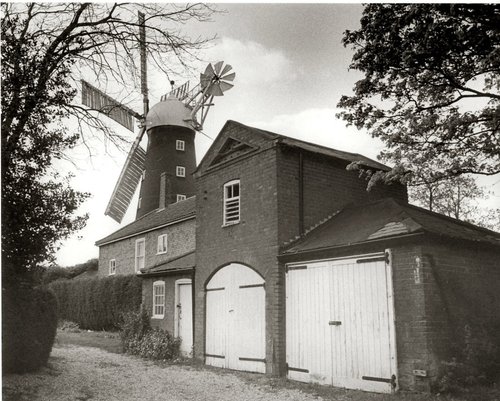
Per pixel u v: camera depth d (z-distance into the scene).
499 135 11.30
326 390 11.13
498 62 10.09
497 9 9.87
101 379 12.29
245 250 14.80
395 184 17.20
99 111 11.45
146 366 15.16
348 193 15.68
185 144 36.41
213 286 16.08
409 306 10.37
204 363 15.90
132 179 33.59
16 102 9.49
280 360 13.09
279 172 14.08
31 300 12.02
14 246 9.79
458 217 25.50
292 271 13.30
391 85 12.04
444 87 11.58
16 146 9.59
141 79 11.71
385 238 10.80
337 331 11.77
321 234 13.55
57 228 10.22
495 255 12.21
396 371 10.33
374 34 11.38
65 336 24.97
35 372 12.02
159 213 30.23
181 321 17.97
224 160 16.30
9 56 9.39
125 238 30.91
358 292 11.42
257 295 14.19
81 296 29.45
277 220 13.77
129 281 25.91
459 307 10.70
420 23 10.63
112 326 27.03
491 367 10.53
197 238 17.11
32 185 9.90
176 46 11.35
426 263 10.34
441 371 9.83
